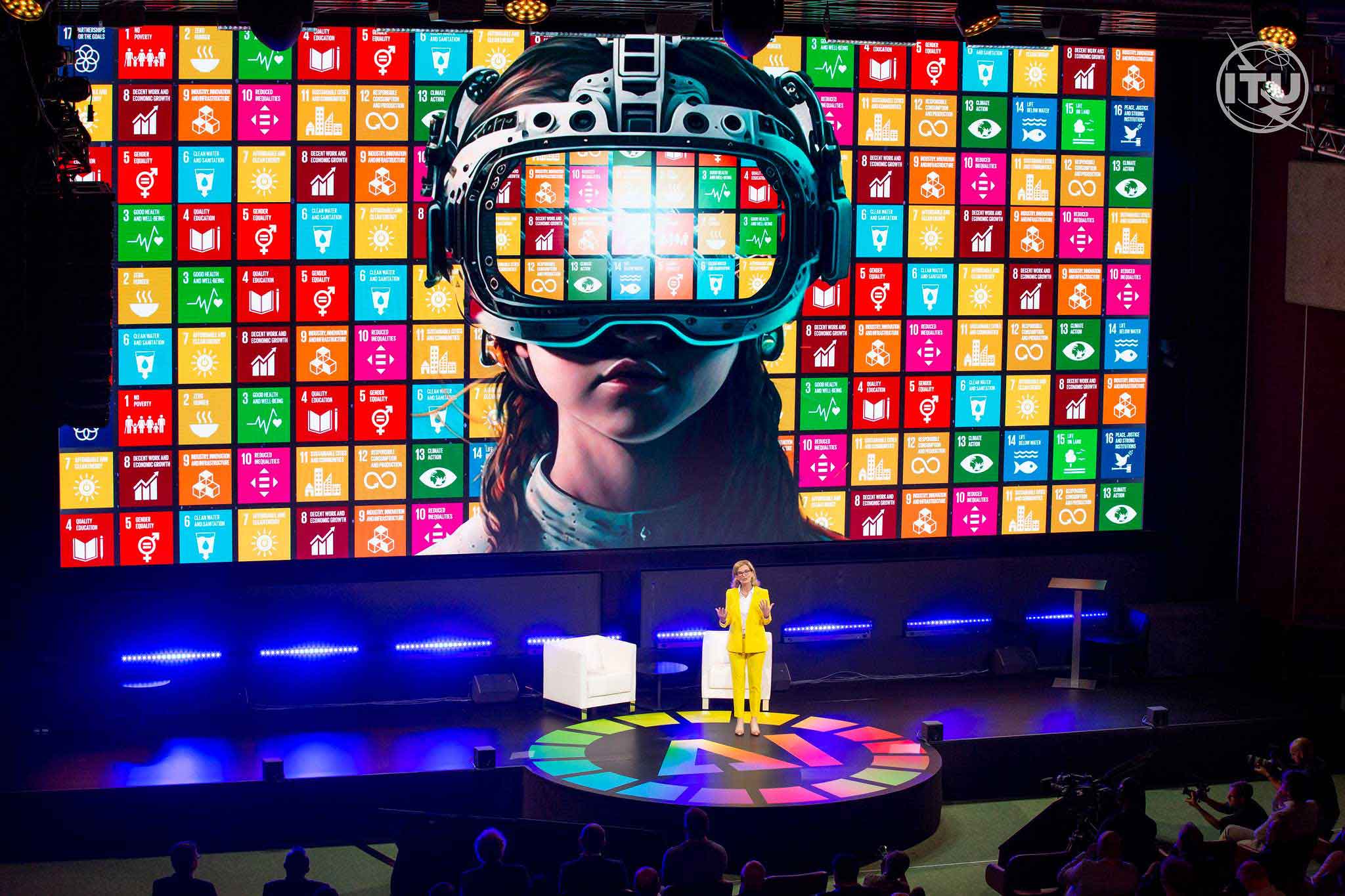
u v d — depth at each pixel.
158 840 10.22
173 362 11.47
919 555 12.73
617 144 11.69
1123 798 8.73
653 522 12.23
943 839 10.48
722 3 9.78
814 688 12.63
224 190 11.43
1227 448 13.28
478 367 11.84
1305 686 12.81
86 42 11.20
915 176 12.33
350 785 10.41
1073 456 12.93
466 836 9.16
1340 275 12.24
